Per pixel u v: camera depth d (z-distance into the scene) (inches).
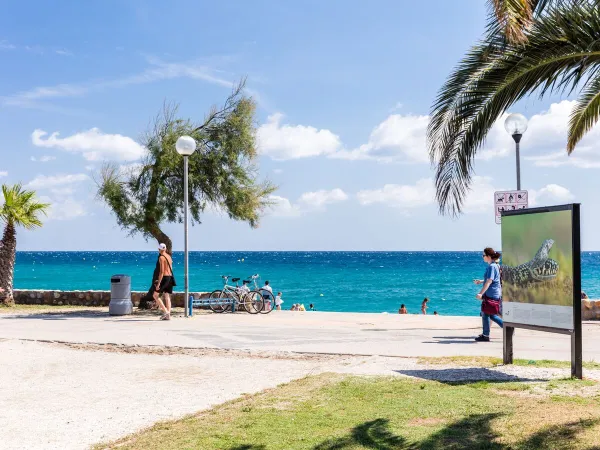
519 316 386.6
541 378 352.5
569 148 425.1
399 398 305.4
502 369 384.5
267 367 421.7
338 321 722.8
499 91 311.4
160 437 253.3
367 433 248.5
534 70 304.3
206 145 868.6
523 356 450.9
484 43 304.0
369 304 2192.4
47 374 405.4
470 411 277.6
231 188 860.0
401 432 248.8
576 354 346.0
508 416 266.7
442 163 321.1
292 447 234.8
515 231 389.4
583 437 231.0
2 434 265.0
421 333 598.5
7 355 479.2
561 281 352.2
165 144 842.8
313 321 722.2
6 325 673.0
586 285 2797.7
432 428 253.6
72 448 243.9
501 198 587.2
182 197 865.5
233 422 271.3
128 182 878.4
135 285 2883.9
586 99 407.8
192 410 301.9
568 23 290.0
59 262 6958.7
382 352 467.2
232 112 866.1
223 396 331.3
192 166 854.5
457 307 2078.0
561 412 268.5
